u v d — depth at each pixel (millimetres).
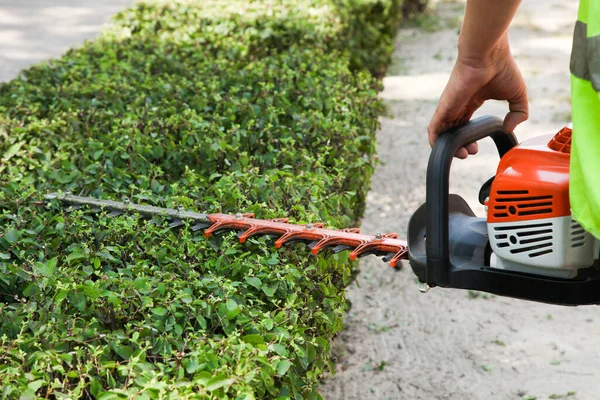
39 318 2439
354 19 7305
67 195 3385
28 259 2791
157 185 3514
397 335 4465
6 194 3369
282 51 6133
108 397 1970
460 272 2150
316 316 2793
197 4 7078
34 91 4797
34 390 1990
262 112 4402
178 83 4891
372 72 7840
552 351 4250
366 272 5176
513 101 2404
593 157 1590
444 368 4148
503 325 4523
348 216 3668
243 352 2236
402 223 5828
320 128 4105
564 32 11430
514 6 2041
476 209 5961
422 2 12828
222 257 2811
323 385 4035
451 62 10086
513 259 2070
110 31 6508
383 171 6812
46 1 12820
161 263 2873
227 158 3865
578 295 2016
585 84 1605
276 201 3316
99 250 2873
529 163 2068
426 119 8062
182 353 2229
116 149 3791
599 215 1581
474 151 2453
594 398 3846
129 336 2424
